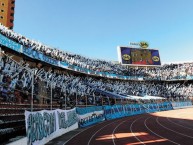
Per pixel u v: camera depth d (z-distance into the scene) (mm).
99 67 43625
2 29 23703
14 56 25172
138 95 41281
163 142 11719
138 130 16891
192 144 11008
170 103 43344
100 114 25844
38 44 30578
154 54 51562
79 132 16359
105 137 13898
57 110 14516
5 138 8359
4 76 12281
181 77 49531
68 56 38719
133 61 49000
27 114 9227
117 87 40500
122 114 31203
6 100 11406
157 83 51500
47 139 12102
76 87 27891
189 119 25344
